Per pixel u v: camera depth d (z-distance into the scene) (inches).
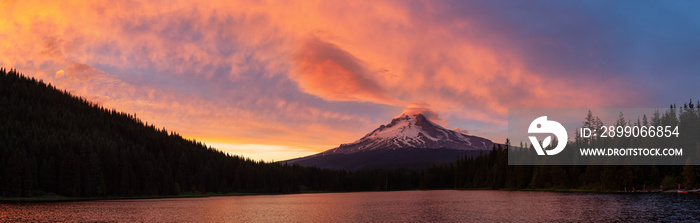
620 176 6348.4
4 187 6456.7
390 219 3289.9
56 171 7229.3
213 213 4047.7
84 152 7485.2
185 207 4943.4
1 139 7308.1
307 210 4352.9
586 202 4308.6
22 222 3262.8
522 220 3011.8
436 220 3154.5
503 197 5925.2
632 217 2967.5
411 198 6707.7
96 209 4542.3
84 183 7303.2
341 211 4151.1
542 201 4694.9
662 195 5059.1
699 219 2805.1
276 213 4018.2
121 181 7805.1
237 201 6555.1
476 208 4062.5
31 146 7440.9
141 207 4886.8
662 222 2699.3
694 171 5521.7
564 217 3088.1
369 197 7731.3
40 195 6791.3
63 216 3703.3
